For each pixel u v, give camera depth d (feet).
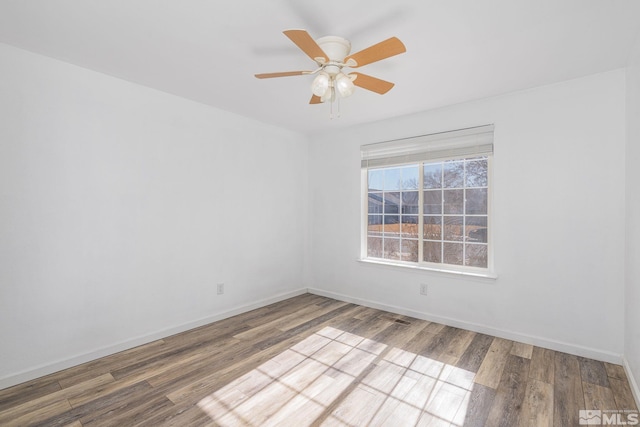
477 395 6.58
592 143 8.13
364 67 7.66
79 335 7.84
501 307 9.48
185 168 10.02
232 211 11.43
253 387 6.88
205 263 10.59
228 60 7.48
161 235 9.43
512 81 8.50
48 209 7.37
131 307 8.80
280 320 11.00
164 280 9.52
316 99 7.38
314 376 7.33
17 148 6.95
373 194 12.71
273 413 6.02
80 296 7.87
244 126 11.82
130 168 8.75
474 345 8.95
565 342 8.47
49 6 5.48
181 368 7.67
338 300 13.46
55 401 6.34
